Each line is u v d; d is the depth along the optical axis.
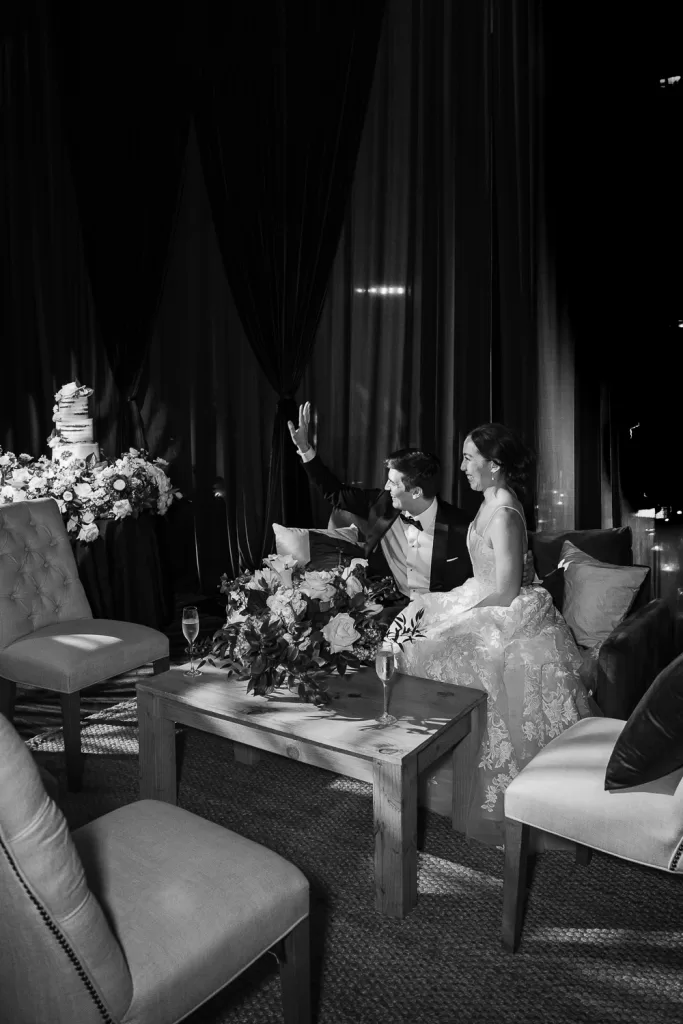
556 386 4.32
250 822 2.86
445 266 4.67
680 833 1.89
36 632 3.30
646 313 4.06
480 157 4.45
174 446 6.19
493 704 2.73
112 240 5.93
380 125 4.85
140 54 5.65
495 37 4.37
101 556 4.62
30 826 1.23
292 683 2.61
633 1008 1.98
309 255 5.00
